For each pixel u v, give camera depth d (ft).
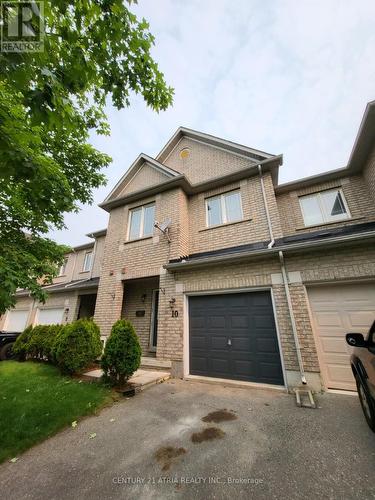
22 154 7.92
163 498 7.06
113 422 12.28
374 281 16.57
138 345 17.95
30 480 8.09
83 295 37.93
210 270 22.08
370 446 9.21
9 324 45.91
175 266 22.75
